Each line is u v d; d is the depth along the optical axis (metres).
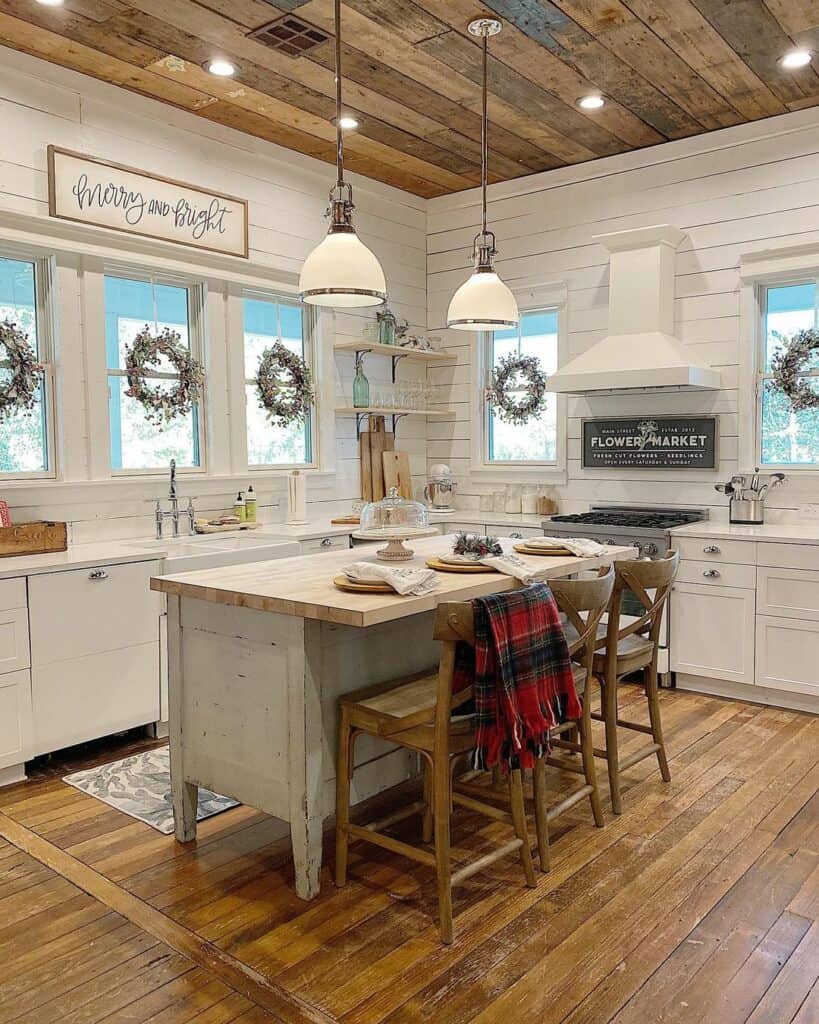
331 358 5.33
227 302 4.71
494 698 2.26
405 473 5.84
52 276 3.91
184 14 3.36
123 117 4.12
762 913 2.35
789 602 4.06
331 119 4.52
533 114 4.45
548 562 3.00
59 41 3.60
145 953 2.19
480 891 2.48
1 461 3.81
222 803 3.12
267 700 2.48
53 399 3.95
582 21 3.43
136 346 4.29
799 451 4.62
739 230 4.66
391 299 5.80
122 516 4.21
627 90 4.13
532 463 5.71
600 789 3.21
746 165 4.61
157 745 3.75
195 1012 1.96
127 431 4.34
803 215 4.45
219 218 4.56
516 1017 1.92
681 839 2.79
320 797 2.44
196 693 2.70
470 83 4.05
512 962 2.13
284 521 5.08
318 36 3.55
